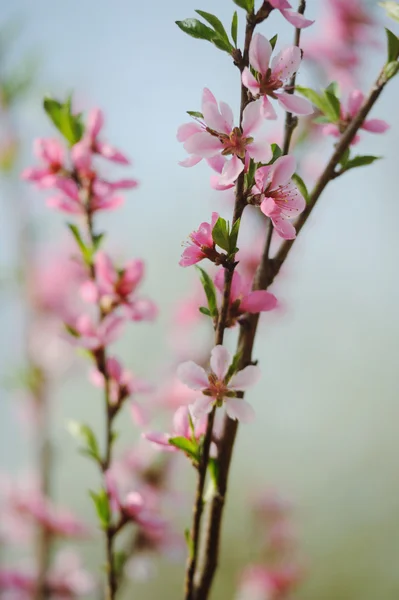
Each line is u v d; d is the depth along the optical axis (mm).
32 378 1362
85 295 972
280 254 880
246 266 1122
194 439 861
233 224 840
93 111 971
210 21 846
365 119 888
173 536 1108
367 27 1135
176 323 1306
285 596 1368
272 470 2580
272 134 1089
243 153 834
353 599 2352
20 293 1390
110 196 966
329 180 884
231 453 872
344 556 2420
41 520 1211
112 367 963
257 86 840
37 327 1387
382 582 2393
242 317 868
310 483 2568
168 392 1173
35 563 1226
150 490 1139
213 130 839
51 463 1329
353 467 2588
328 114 903
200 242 844
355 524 2473
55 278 1377
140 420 970
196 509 858
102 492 927
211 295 857
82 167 960
